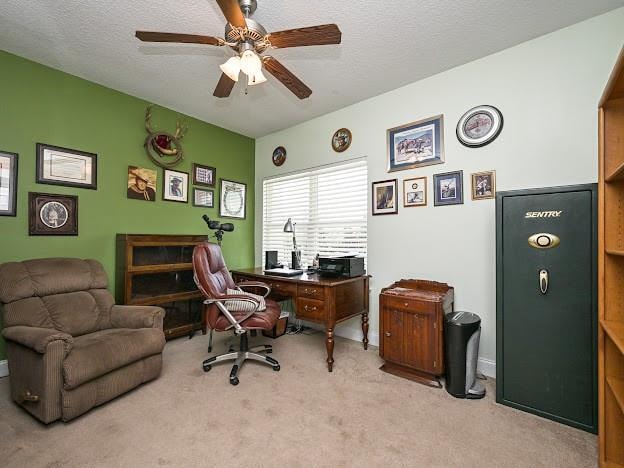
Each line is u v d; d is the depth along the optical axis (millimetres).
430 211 2625
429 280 2617
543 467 1396
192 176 3508
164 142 3223
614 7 1840
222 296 2232
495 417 1779
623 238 1393
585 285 1660
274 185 4059
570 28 2002
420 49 2250
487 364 2316
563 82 2029
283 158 3867
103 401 1827
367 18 1924
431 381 2168
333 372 2367
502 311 1904
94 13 1883
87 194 2697
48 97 2484
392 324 2346
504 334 1900
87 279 2367
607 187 1416
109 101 2844
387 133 2908
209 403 1908
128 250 2725
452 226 2504
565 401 1709
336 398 1981
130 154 2996
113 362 1829
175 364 2488
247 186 4145
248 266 4125
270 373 2342
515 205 1857
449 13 1877
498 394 1925
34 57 2363
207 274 2289
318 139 3504
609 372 1386
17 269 2061
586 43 1951
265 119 3588
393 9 1845
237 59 1583
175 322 3156
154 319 2227
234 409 1844
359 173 3178
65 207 2566
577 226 1680
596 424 1622
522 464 1414
